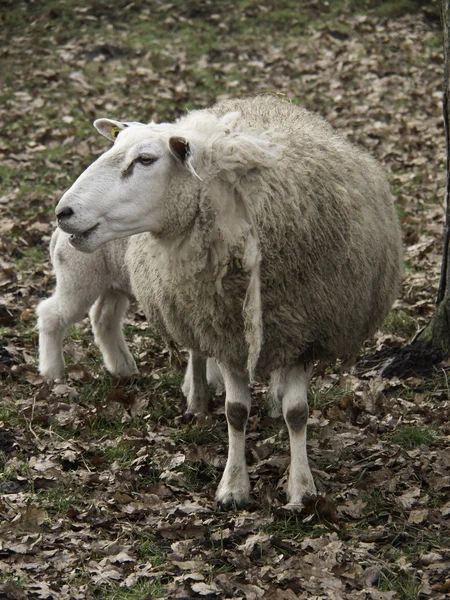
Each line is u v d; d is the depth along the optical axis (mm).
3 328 12031
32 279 13688
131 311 12773
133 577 6695
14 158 18703
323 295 7559
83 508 7754
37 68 23734
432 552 7125
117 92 22531
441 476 8297
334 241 7512
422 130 20203
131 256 8852
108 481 8203
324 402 10039
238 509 7863
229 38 25953
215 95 22516
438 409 9711
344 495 8047
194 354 9648
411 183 17328
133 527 7422
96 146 19406
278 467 8562
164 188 7109
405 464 8562
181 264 7375
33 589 6441
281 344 7656
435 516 7676
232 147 7062
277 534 7367
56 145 19531
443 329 10633
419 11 27766
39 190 17156
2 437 8891
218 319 7602
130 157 7027
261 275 7320
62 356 10656
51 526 7387
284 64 24375
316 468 8555
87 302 10367
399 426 9383
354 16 27375
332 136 8461
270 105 8711
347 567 6844
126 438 9031
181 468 8578
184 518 7547
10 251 14578
